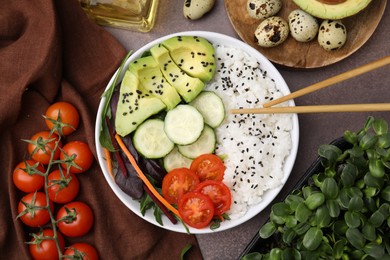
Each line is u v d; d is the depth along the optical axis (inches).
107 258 27.7
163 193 25.8
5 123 27.6
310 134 28.1
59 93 28.5
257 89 26.4
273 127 26.5
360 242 19.7
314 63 27.2
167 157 26.3
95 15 28.6
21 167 27.3
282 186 26.3
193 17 27.8
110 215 28.0
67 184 26.1
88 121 27.5
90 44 28.2
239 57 26.5
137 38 29.1
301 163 28.1
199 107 26.2
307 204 20.1
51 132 26.2
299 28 26.3
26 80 26.8
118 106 25.7
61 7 27.5
